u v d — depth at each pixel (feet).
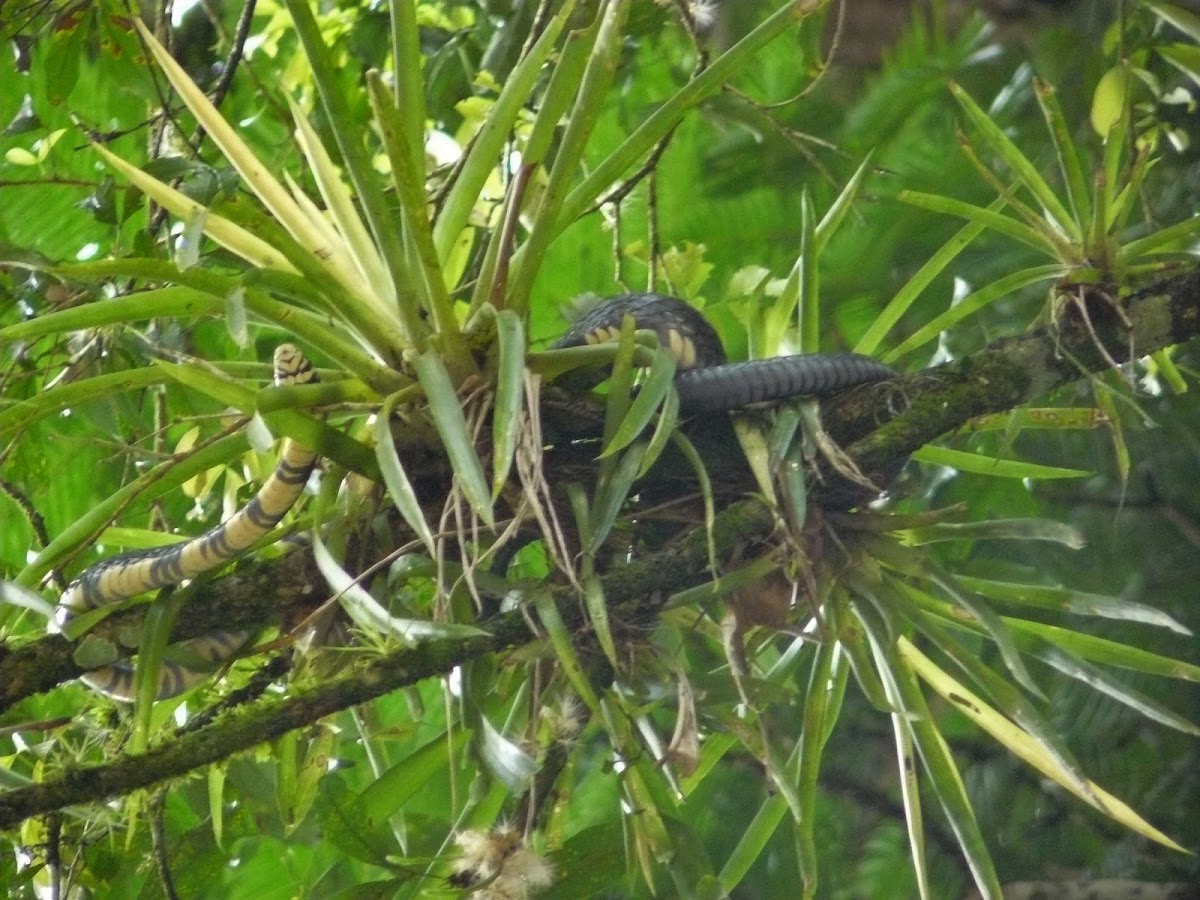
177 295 17.44
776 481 17.60
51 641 17.53
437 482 17.53
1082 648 17.98
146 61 19.20
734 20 20.11
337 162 19.89
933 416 17.76
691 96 17.62
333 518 17.57
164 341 18.86
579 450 17.58
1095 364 17.89
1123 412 18.81
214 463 17.65
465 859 17.48
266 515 17.35
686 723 17.35
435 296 17.31
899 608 17.79
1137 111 20.20
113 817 18.16
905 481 18.17
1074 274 17.92
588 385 17.60
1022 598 17.93
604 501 17.30
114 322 17.42
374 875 20.11
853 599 17.83
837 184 20.21
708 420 17.74
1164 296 17.94
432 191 19.29
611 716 17.67
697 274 19.74
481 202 19.77
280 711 17.29
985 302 18.22
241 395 17.29
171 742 17.28
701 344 18.66
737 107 19.92
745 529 17.52
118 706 18.08
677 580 17.48
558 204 17.48
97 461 19.86
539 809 17.74
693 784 18.17
